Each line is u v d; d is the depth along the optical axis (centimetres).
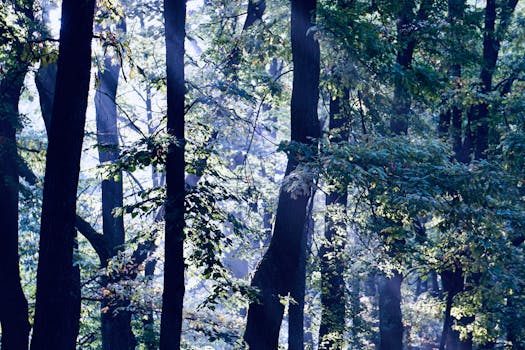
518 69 2398
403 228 1695
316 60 1462
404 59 2006
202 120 1622
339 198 2084
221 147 2019
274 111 2722
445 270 2006
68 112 1031
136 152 1190
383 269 1933
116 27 2006
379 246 1922
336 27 1445
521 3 3088
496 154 2288
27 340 1369
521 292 2133
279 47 1850
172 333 1132
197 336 1575
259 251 1841
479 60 2122
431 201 1463
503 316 2073
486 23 2270
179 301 1142
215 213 1216
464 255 1880
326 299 2052
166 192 1195
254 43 1780
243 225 1241
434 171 1552
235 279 1317
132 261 1644
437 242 1920
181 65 1188
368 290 3128
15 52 1323
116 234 1861
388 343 2097
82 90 1041
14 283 1360
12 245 1371
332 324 2027
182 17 1184
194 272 1405
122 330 1758
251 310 1395
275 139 3064
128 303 1619
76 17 1033
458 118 2286
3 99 1448
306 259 2042
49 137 1038
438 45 2180
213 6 2114
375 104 1838
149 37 2028
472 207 1608
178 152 1169
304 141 1453
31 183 1745
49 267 1025
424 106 2189
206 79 1725
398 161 1513
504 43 2842
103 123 1920
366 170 1476
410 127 2211
